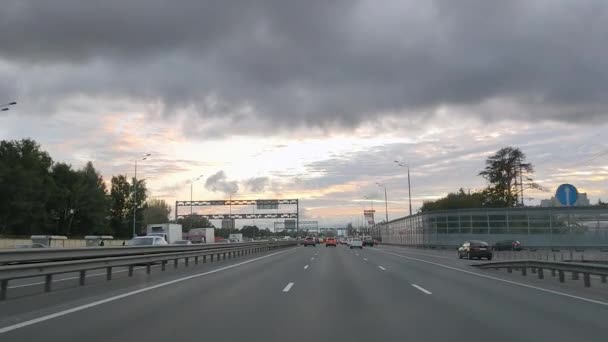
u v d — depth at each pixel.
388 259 39.25
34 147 91.81
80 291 15.52
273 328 9.88
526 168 107.44
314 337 9.09
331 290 16.72
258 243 54.59
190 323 10.29
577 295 15.46
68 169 101.88
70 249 16.19
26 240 58.94
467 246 44.41
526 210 68.25
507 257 45.31
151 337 8.91
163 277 21.08
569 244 65.31
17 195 82.31
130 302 13.25
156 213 147.00
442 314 11.75
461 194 127.25
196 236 78.94
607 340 8.84
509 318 11.15
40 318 10.70
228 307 12.55
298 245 96.88
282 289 16.84
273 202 104.94
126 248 20.83
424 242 82.12
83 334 9.12
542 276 21.58
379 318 11.16
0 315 11.03
